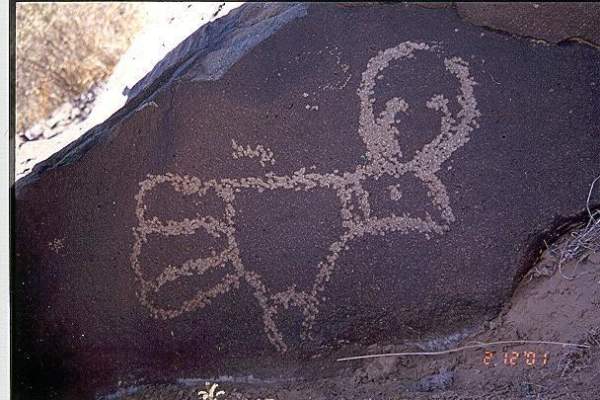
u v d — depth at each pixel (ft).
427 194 8.39
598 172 8.36
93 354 8.97
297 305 8.63
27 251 8.95
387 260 8.46
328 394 8.61
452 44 8.48
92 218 8.81
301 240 8.52
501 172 8.36
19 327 9.02
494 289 8.43
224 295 8.69
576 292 8.36
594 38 8.41
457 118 8.39
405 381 8.61
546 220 8.38
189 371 8.91
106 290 8.84
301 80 8.54
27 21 13.76
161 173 8.64
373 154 8.43
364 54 8.53
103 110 11.12
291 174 8.50
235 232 8.59
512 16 8.39
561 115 8.39
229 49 8.98
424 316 8.56
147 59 10.95
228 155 8.56
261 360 8.81
